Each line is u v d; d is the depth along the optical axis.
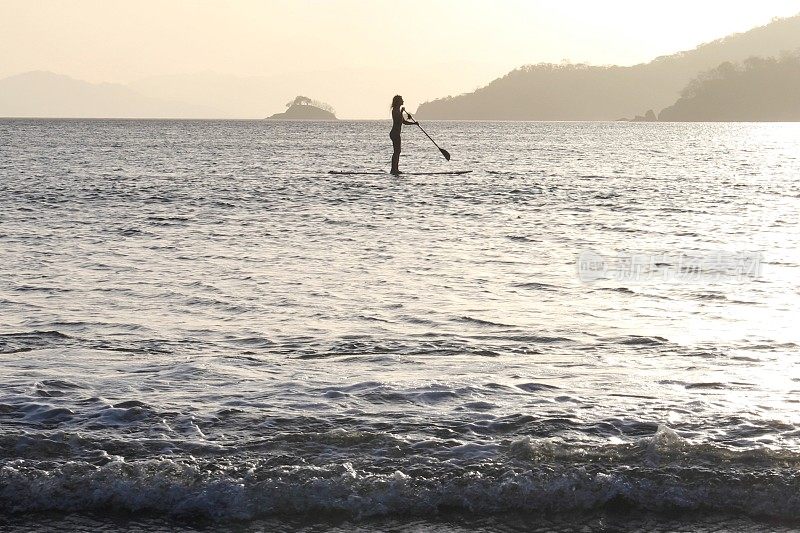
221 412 7.16
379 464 6.15
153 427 6.82
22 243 18.61
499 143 100.19
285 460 6.18
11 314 11.62
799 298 12.71
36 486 5.81
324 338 10.21
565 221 23.20
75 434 6.57
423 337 10.25
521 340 10.09
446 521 5.56
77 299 12.68
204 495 5.75
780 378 8.25
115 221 22.81
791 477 5.91
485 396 7.61
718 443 6.49
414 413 7.16
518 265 15.94
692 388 7.89
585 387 7.92
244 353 9.38
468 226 22.02
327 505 5.68
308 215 24.39
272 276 14.67
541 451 6.28
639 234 20.59
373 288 13.58
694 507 5.68
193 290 13.38
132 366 8.66
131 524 5.51
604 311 11.84
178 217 23.83
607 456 6.21
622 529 5.47
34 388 7.77
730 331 10.54
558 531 5.45
